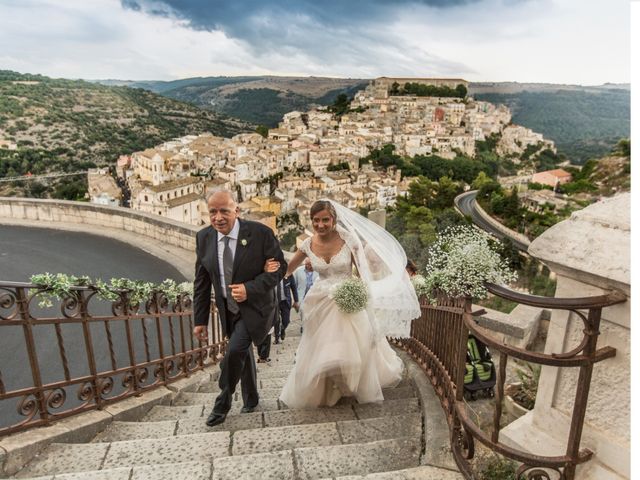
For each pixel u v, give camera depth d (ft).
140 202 171.83
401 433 10.57
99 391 11.64
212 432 10.48
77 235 39.88
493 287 7.13
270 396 14.60
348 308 11.03
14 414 16.15
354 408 12.31
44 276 9.95
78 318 10.85
